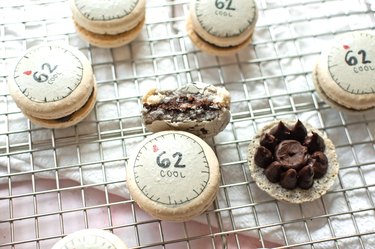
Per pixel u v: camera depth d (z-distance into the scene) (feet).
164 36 1.08
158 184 0.85
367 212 0.93
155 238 0.91
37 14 1.07
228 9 1.01
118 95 1.02
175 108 0.92
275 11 1.12
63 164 0.95
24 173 0.92
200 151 0.88
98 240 0.82
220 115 0.92
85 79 0.93
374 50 0.98
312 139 0.92
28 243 0.90
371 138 1.00
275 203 0.93
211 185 0.86
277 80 1.05
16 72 0.93
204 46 1.03
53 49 0.95
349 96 0.95
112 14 0.99
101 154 0.95
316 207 0.94
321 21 1.11
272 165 0.90
